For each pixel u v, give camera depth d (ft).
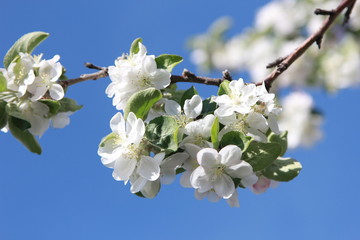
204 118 2.16
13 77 2.36
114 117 2.15
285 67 2.38
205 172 2.12
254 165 2.16
